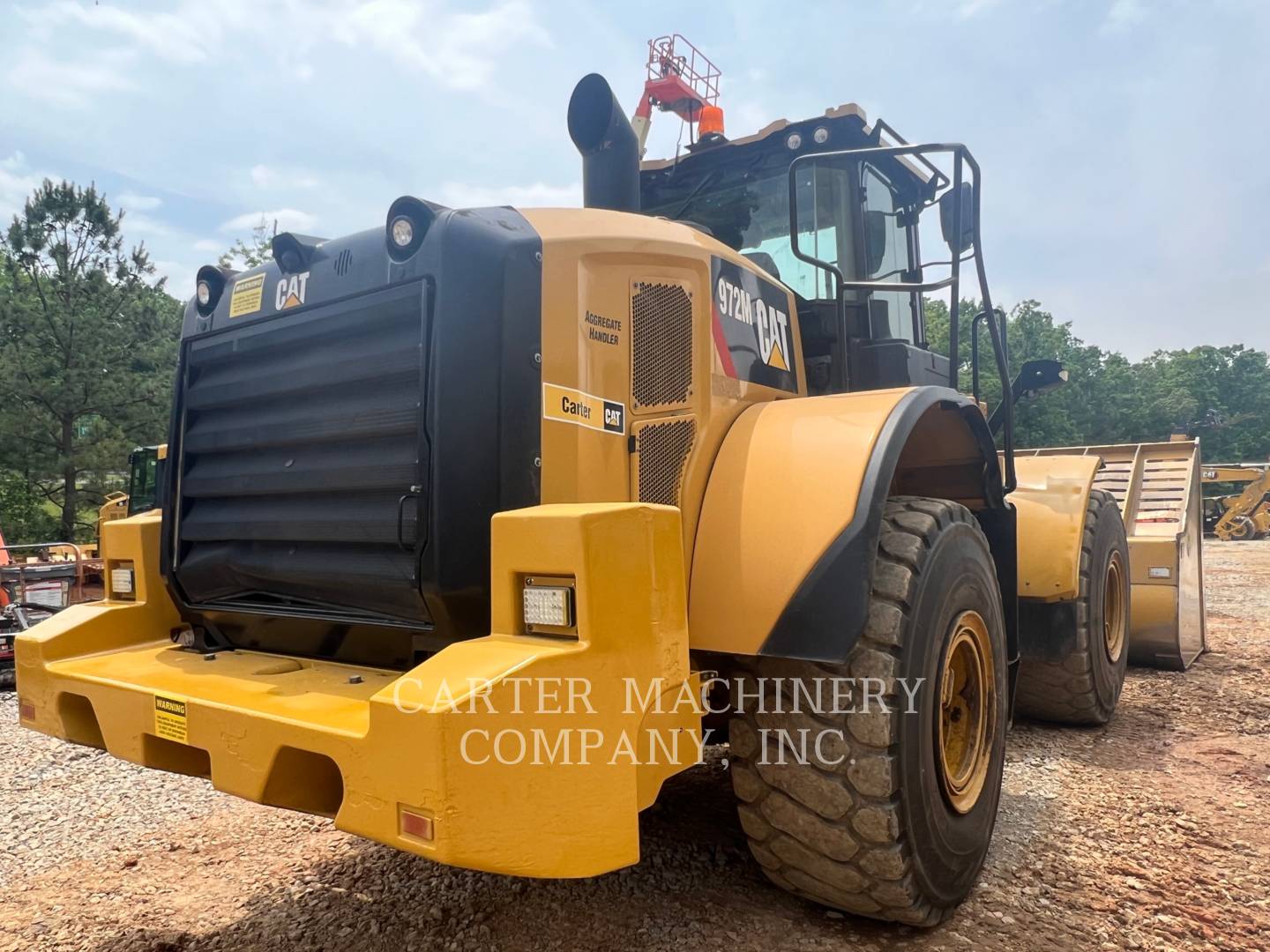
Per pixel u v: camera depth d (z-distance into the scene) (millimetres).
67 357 18266
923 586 2453
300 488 2578
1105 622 4711
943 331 11531
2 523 18797
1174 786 3652
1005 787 3637
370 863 3004
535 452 2268
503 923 2543
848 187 3807
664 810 3391
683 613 2068
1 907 2760
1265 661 6457
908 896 2318
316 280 2578
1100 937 2426
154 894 2824
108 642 2916
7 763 4395
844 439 2486
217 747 2113
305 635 2701
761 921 2521
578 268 2404
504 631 1965
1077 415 52719
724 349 2859
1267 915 2553
